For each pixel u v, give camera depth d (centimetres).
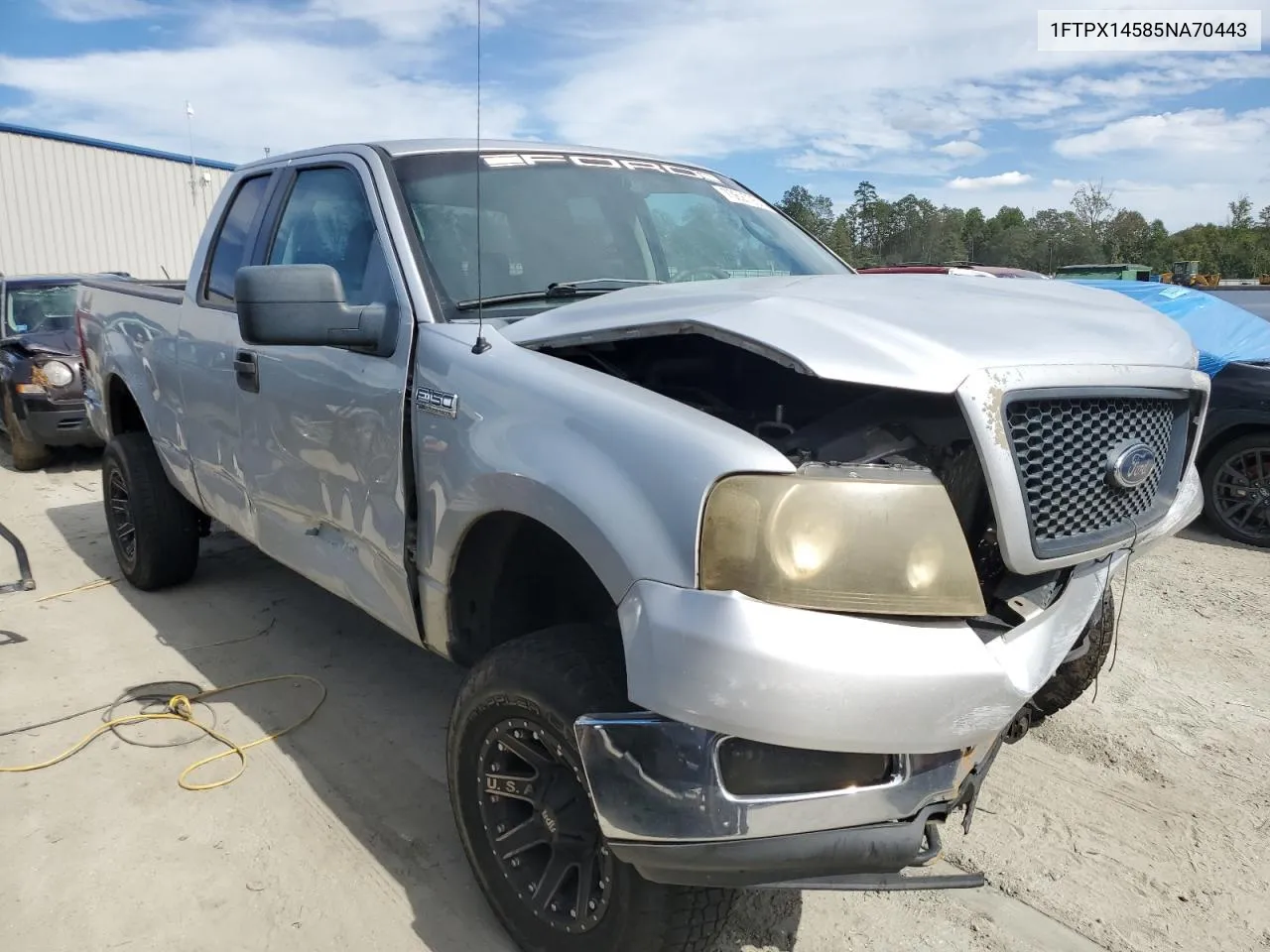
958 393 179
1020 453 186
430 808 293
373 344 266
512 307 271
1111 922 246
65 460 869
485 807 227
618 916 197
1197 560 563
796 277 263
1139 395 207
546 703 200
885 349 184
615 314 218
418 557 256
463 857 269
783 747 172
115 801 294
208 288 391
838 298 213
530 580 254
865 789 175
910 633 171
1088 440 199
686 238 334
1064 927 245
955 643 174
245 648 414
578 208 312
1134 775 316
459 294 270
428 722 349
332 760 321
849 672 164
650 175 345
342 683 379
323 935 238
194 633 430
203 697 366
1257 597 492
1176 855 274
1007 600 201
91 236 2114
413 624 267
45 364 793
